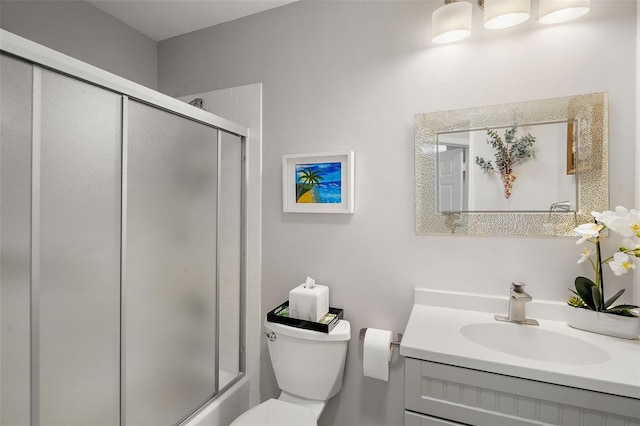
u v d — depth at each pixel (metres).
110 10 1.79
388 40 1.51
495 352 0.98
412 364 1.02
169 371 1.33
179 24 1.92
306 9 1.68
